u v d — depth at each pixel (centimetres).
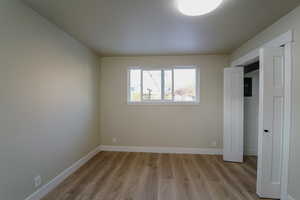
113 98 380
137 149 375
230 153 316
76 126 277
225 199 198
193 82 371
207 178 250
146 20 204
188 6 170
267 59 196
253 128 348
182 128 365
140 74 382
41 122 197
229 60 350
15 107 161
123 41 280
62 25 221
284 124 192
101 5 171
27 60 175
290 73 183
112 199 196
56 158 225
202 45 298
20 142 167
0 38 146
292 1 162
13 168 160
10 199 157
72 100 265
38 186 191
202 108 359
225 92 317
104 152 370
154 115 371
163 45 298
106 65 379
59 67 231
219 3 163
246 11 181
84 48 303
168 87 376
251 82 346
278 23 202
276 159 197
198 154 357
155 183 234
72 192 209
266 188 199
